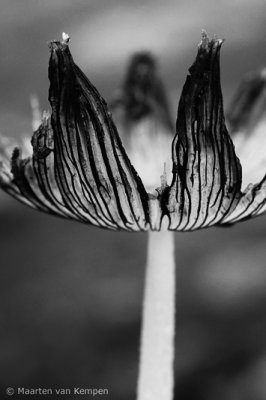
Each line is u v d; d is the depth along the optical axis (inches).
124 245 6.7
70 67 3.5
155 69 5.3
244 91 4.9
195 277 6.3
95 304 6.2
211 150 3.5
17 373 5.8
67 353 5.9
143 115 5.2
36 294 6.3
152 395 4.1
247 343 5.8
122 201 3.6
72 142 3.5
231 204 3.6
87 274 6.4
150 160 4.9
